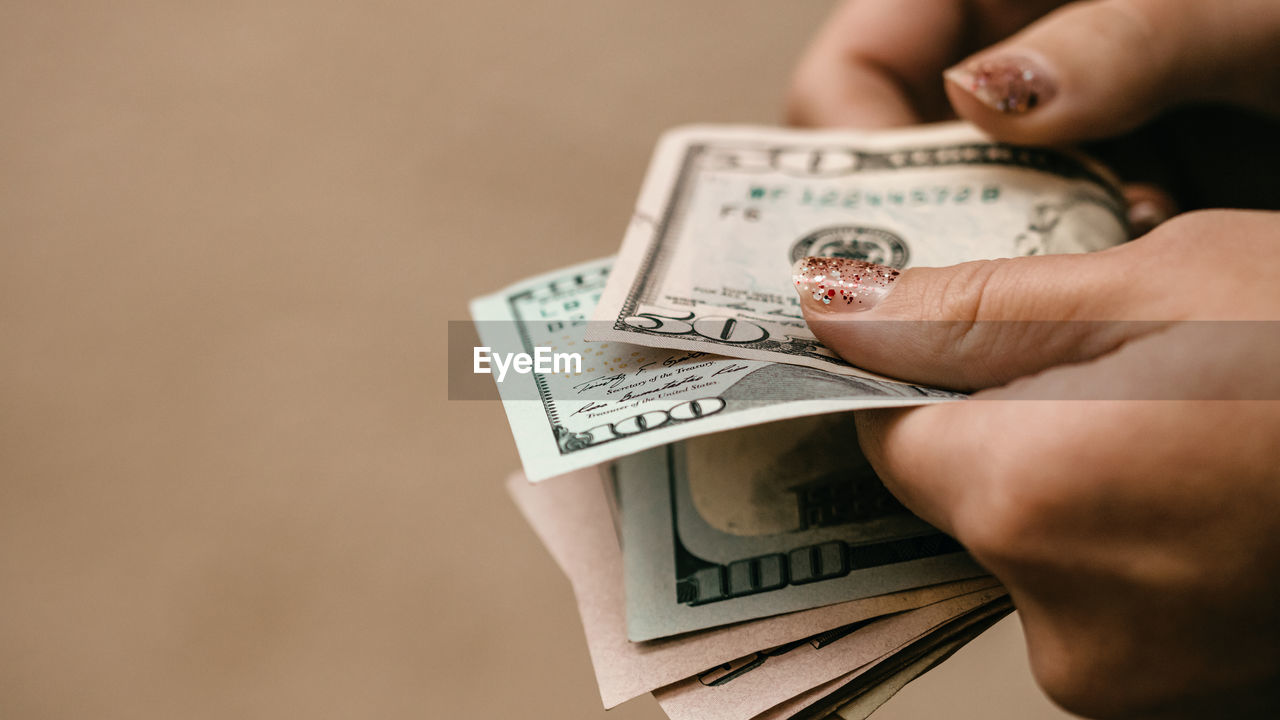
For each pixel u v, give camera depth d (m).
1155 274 0.39
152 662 1.40
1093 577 0.37
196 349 1.74
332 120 2.11
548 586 1.48
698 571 0.52
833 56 0.86
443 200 1.95
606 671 0.49
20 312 1.79
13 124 2.12
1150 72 0.62
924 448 0.40
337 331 1.76
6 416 1.65
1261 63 0.62
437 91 2.16
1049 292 0.40
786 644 0.48
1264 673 0.38
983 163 0.70
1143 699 0.40
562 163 2.01
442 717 1.35
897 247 0.65
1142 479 0.35
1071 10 0.65
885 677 0.48
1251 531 0.34
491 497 1.57
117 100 2.16
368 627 1.44
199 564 1.49
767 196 0.70
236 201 1.96
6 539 1.52
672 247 0.64
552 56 2.24
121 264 1.86
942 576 0.49
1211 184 0.75
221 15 2.38
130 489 1.57
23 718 1.35
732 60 2.20
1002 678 1.34
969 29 0.85
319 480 1.59
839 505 0.53
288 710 1.36
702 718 0.46
